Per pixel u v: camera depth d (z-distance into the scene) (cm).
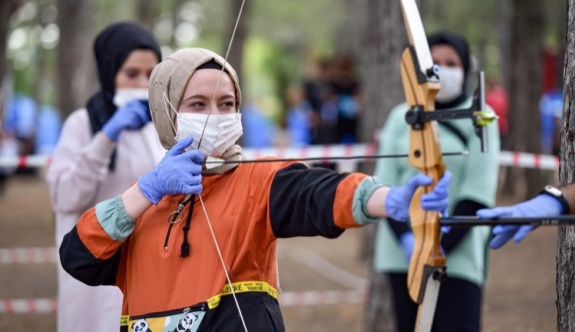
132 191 687
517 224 607
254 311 671
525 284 1994
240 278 676
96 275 716
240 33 3472
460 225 625
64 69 3141
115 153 1007
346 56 3644
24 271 2286
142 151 1016
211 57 695
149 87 709
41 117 5366
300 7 5600
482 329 1597
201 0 4997
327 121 3588
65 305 981
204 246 676
